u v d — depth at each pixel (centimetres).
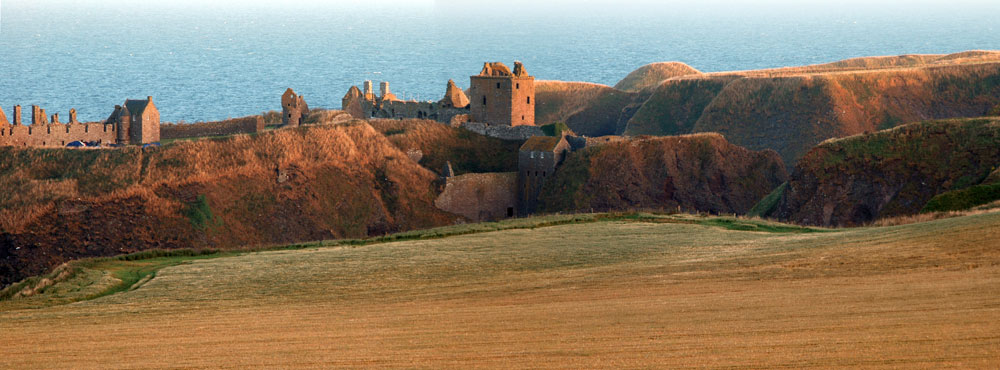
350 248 15412
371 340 7650
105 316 9800
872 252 10269
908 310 7231
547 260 12781
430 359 6844
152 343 7994
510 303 9250
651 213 19150
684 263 11388
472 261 13025
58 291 12000
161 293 11444
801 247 11744
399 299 10144
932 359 5931
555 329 7631
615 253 13112
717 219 17600
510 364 6556
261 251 16025
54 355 7625
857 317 7169
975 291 7694
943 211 16150
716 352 6512
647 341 6981
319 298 10606
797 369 5975
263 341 7844
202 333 8406
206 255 15850
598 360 6519
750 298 8419
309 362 6944
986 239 9875
